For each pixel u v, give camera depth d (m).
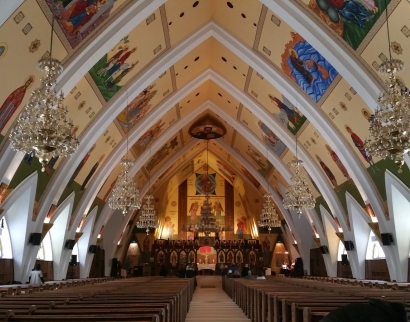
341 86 12.23
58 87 10.61
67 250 17.25
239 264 28.98
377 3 9.02
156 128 18.52
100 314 3.84
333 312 2.11
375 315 2.04
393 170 12.80
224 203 32.12
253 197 29.89
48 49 9.96
